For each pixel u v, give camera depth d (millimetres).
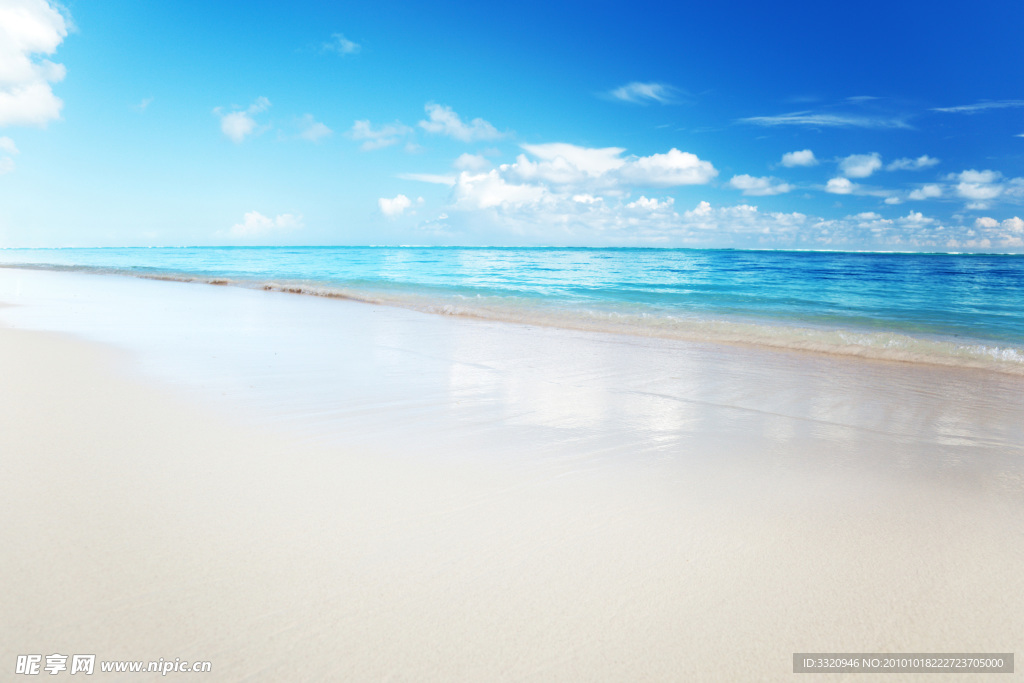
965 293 17219
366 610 1760
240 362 5691
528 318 10422
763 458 3291
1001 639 1720
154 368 5258
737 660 1612
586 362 6293
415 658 1571
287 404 4172
